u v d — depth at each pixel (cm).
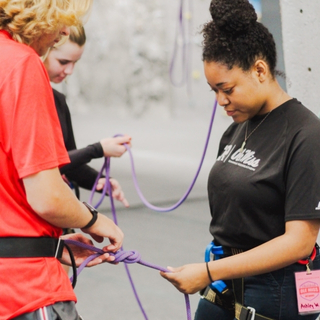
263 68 166
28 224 152
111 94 1369
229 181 175
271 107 173
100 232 166
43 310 148
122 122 1280
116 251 177
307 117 165
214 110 228
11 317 148
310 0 227
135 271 430
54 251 157
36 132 145
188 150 936
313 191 158
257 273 166
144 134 1111
